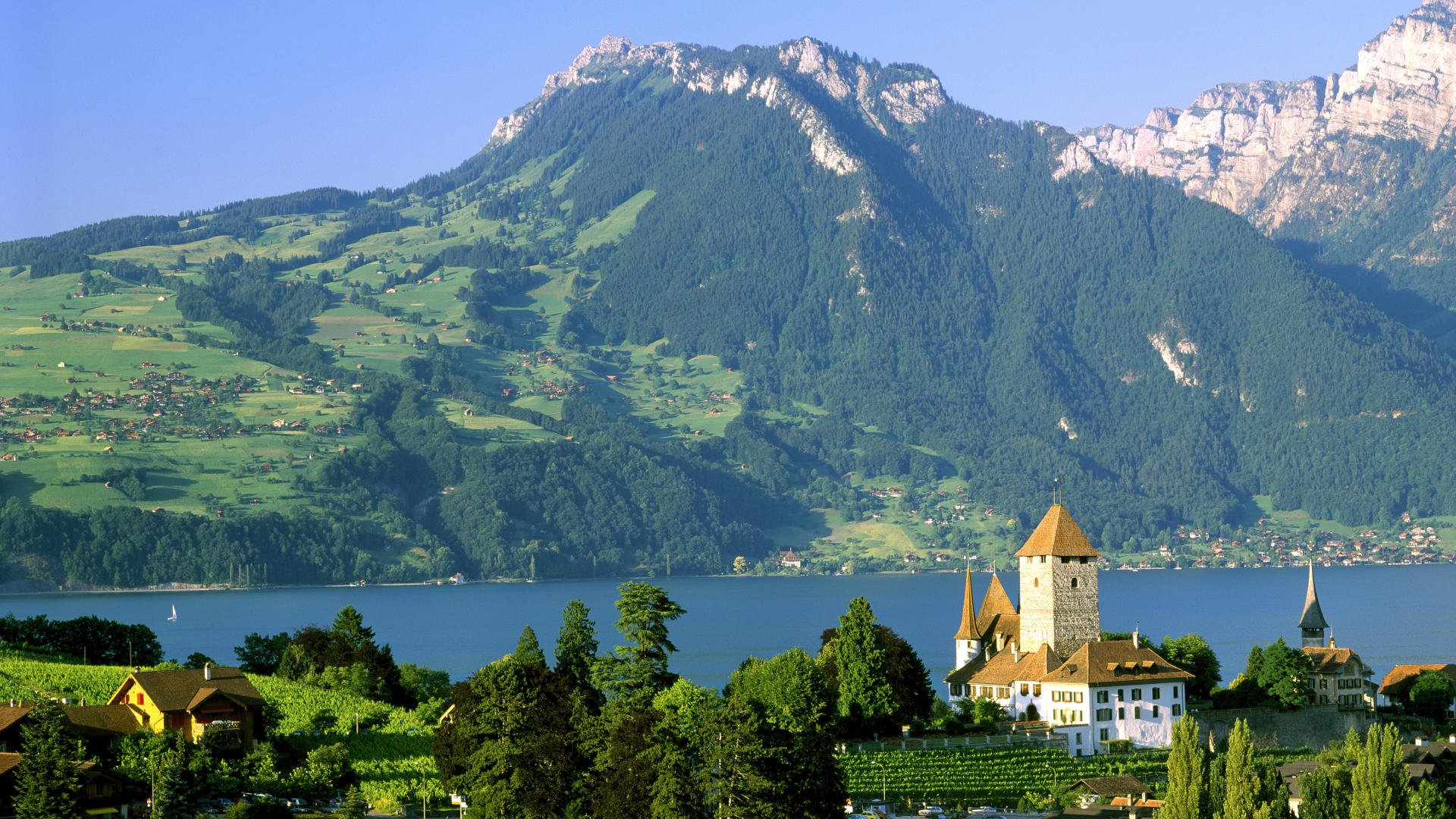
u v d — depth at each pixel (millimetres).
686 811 197125
